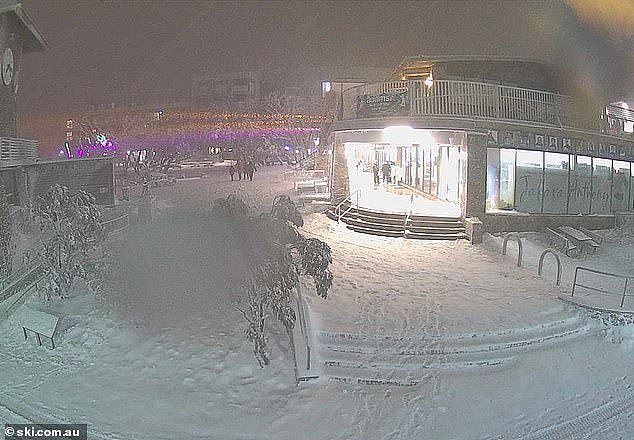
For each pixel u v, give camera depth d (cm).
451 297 1481
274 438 944
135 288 1390
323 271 1136
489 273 1702
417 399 1058
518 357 1208
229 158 6244
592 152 2458
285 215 1211
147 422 966
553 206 2361
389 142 2275
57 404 1005
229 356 1158
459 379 1123
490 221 2141
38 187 2198
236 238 1256
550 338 1284
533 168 2298
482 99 2244
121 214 2062
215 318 1307
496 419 1007
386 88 2292
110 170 2552
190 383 1079
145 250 1455
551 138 2320
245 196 2825
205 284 1383
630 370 1187
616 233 2375
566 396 1085
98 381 1082
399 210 2273
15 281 1390
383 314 1353
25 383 1072
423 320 1322
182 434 942
